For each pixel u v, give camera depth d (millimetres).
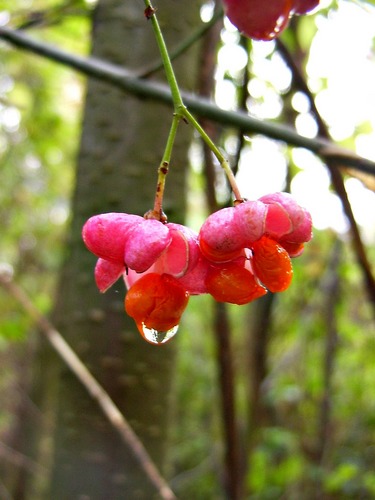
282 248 83
